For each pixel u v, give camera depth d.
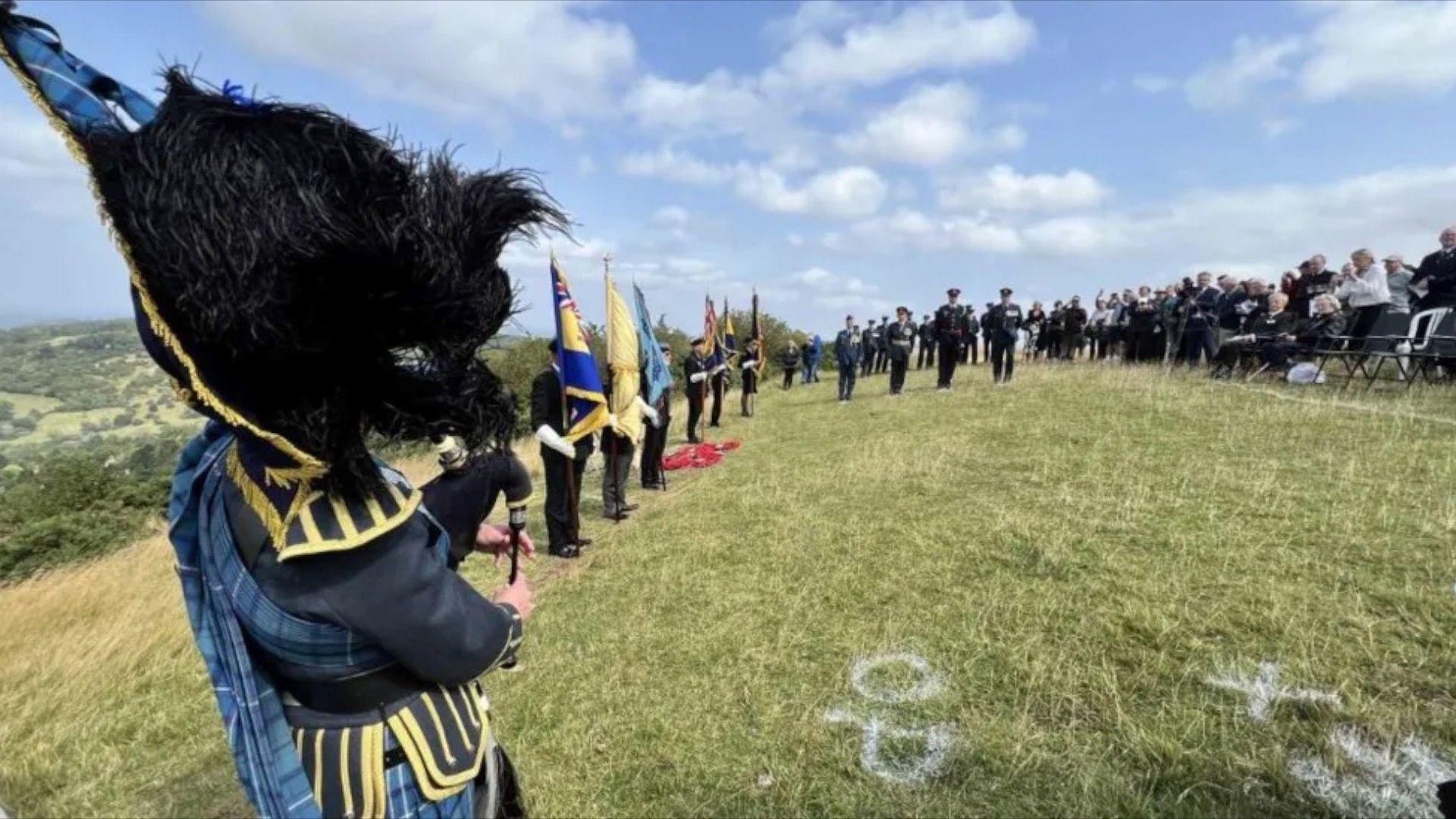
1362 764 2.65
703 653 4.06
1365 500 5.10
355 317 0.93
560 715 3.60
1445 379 9.19
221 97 0.92
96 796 3.45
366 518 1.05
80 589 7.62
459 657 1.15
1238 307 12.37
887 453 8.57
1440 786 2.09
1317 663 3.23
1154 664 3.38
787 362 24.16
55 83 0.93
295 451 0.97
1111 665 3.43
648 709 3.57
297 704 1.18
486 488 1.47
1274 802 2.54
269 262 0.86
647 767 3.14
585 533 7.09
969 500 6.20
